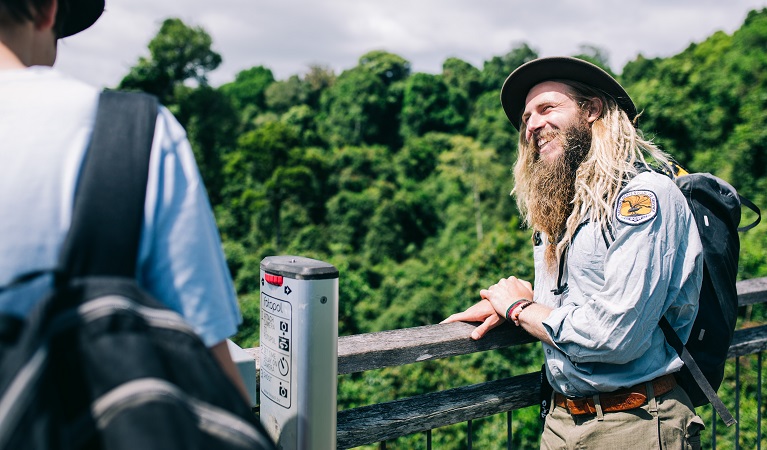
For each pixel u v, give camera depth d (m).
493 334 1.51
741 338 2.00
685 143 38.22
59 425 0.47
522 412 16.56
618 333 1.20
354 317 37.69
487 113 65.81
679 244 1.26
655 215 1.21
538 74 1.51
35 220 0.53
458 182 54.81
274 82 81.81
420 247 52.50
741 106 37.34
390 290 38.12
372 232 50.16
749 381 10.75
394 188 54.66
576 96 1.46
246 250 48.41
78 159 0.56
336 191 54.97
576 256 1.32
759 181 33.78
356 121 72.56
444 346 1.43
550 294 1.44
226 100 57.72
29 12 0.61
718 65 40.91
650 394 1.29
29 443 0.46
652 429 1.29
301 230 49.91
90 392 0.47
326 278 1.09
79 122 0.57
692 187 1.33
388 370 21.78
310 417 1.10
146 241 0.56
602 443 1.31
